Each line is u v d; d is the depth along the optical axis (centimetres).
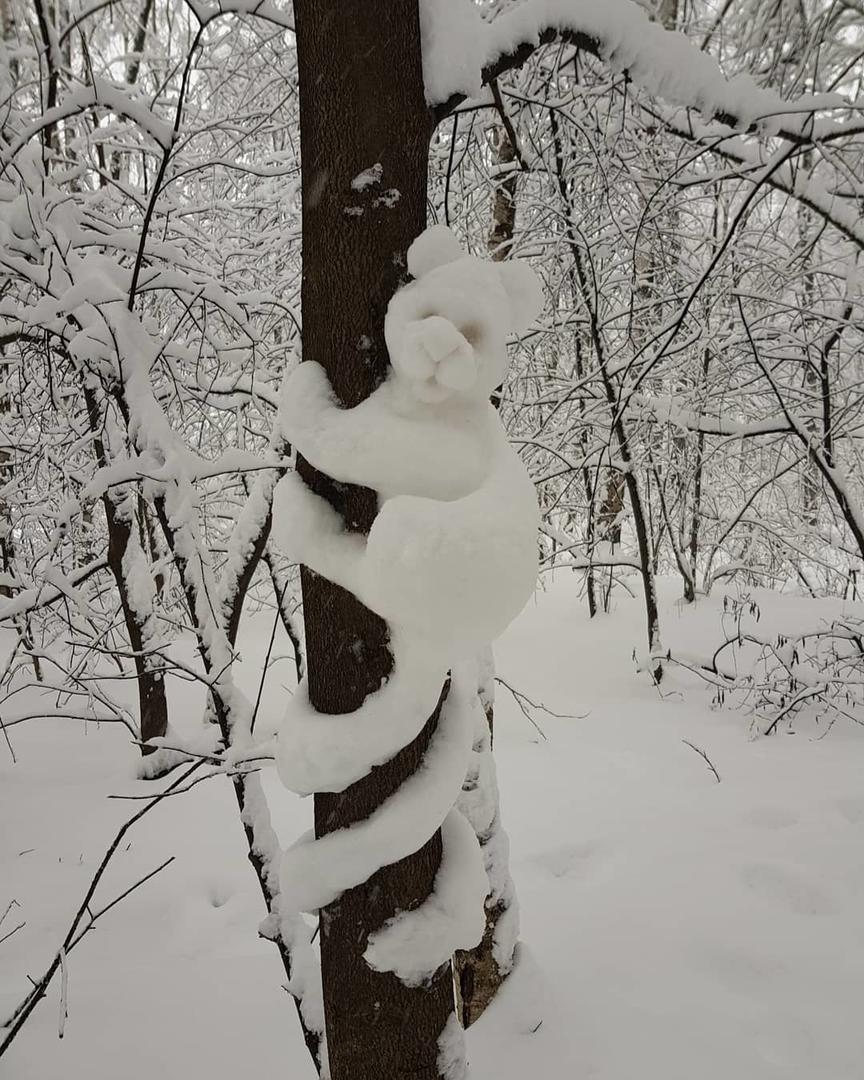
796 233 702
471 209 515
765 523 838
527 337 597
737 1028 247
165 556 494
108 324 274
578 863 368
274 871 206
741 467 841
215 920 330
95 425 407
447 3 136
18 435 518
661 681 659
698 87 260
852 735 521
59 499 547
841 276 545
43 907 344
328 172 121
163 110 568
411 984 136
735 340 632
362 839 128
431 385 109
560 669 723
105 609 575
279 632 870
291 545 124
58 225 342
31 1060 243
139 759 500
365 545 121
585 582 930
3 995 278
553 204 538
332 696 130
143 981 283
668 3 599
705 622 762
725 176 414
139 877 368
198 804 454
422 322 105
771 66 420
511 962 268
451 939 138
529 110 448
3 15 485
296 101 498
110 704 242
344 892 135
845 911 305
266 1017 261
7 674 335
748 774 454
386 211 121
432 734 135
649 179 500
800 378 755
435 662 121
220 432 509
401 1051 139
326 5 117
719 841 368
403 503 102
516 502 104
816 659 575
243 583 369
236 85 566
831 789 420
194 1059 242
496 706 641
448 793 132
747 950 284
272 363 536
